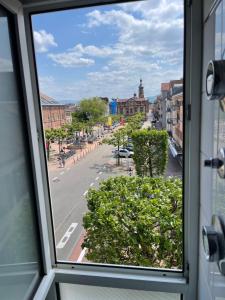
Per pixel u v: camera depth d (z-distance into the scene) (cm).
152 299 142
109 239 150
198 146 116
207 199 102
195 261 128
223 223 71
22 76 125
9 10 115
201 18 106
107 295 148
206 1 98
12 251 115
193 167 118
